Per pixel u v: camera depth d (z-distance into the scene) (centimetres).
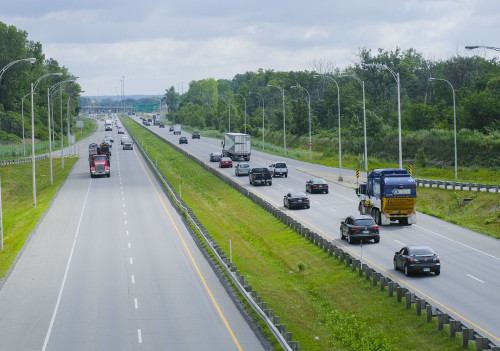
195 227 5216
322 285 3772
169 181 8744
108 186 8275
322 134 15250
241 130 18088
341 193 7319
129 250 4581
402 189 5188
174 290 3516
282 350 2525
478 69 14400
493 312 2962
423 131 11269
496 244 4528
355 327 2833
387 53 16800
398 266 3800
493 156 9188
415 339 2716
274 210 5953
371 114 12706
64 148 15900
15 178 9819
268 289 3644
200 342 2662
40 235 5203
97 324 2945
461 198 6397
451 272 3750
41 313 3141
